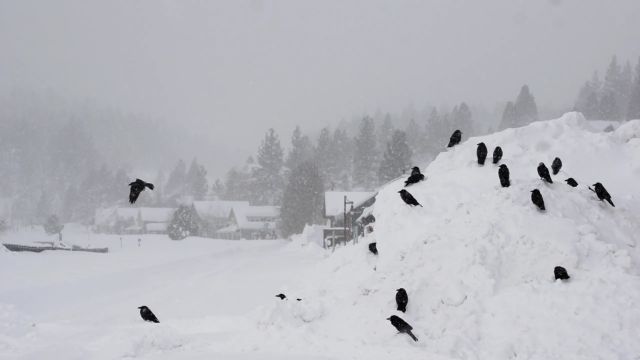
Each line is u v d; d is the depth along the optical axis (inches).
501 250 571.5
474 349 493.0
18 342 549.0
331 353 495.5
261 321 599.8
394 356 478.9
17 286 1073.5
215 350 520.4
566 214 605.6
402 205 735.7
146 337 528.4
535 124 906.7
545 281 537.3
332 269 768.3
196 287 1178.6
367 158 4884.4
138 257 1947.6
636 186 781.3
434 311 546.9
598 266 542.9
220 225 4749.0
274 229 4392.2
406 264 609.0
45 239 3757.4
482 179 733.9
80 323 754.2
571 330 480.4
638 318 479.5
